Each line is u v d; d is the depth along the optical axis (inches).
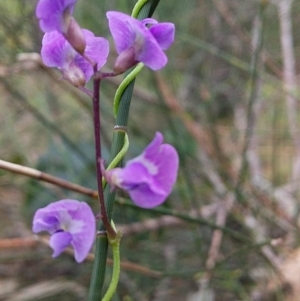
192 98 25.8
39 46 19.8
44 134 25.9
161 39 6.5
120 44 6.4
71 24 6.3
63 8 6.3
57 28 6.3
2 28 19.7
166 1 24.0
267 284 16.1
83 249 6.3
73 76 6.7
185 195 18.7
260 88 21.7
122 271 16.3
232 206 17.8
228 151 22.9
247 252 16.3
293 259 16.0
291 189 20.1
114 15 6.3
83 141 23.6
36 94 23.9
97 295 7.1
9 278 18.6
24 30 20.2
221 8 20.9
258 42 17.2
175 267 17.2
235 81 26.2
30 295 17.0
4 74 20.1
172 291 16.9
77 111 25.6
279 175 21.4
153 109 23.2
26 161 22.9
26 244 13.4
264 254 15.6
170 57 24.5
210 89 25.2
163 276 14.4
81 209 6.3
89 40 6.9
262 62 19.4
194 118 22.6
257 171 21.4
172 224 17.8
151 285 16.7
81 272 18.1
